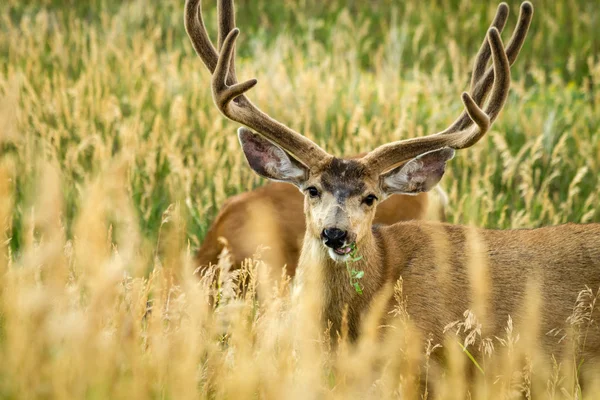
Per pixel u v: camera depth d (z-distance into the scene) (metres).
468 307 11.01
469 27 31.02
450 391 9.84
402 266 11.16
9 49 23.67
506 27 31.50
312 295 10.93
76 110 17.75
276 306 8.91
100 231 7.95
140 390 7.46
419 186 11.61
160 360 7.96
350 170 11.12
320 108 19.59
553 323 11.09
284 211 13.77
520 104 22.02
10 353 7.20
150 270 12.87
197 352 8.29
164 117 20.31
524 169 17.38
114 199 9.33
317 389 8.30
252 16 32.16
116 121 19.41
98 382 7.29
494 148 19.39
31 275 8.16
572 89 25.50
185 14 12.39
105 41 25.50
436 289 11.00
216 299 10.27
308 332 9.92
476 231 11.80
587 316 10.64
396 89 21.89
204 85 21.50
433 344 10.74
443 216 15.26
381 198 11.42
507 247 11.55
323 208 10.76
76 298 8.29
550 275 11.30
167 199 16.34
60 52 23.23
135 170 16.78
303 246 11.22
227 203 14.41
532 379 11.06
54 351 7.44
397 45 27.09
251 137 11.61
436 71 23.56
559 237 11.66
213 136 18.78
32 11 29.06
